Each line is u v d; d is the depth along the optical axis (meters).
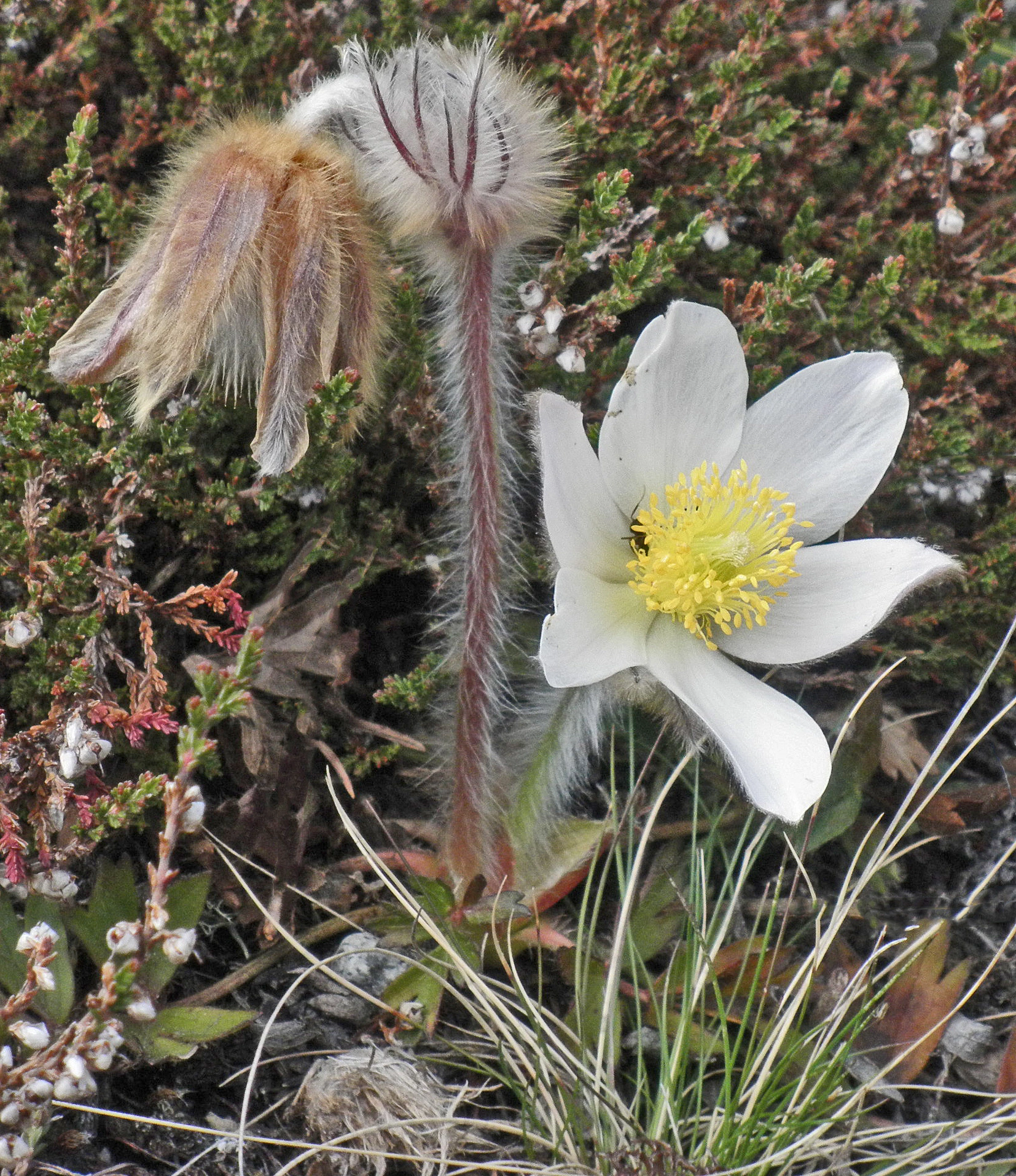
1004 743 0.76
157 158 0.76
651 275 0.74
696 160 0.76
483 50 0.71
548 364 0.75
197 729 0.69
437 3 0.76
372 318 0.72
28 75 0.76
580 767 0.73
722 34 0.77
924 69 0.79
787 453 0.72
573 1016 0.72
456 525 0.74
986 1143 0.72
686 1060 0.71
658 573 0.72
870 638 0.75
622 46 0.76
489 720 0.72
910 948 0.72
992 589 0.76
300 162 0.71
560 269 0.74
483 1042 0.72
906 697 0.76
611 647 0.71
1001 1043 0.73
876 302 0.76
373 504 0.75
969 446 0.75
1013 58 0.76
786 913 0.72
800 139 0.77
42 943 0.70
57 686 0.71
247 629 0.72
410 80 0.71
